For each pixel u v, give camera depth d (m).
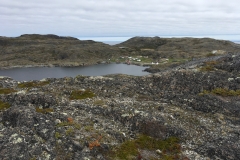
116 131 19.45
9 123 20.03
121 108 23.25
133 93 30.42
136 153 17.25
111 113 22.81
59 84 32.91
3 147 15.36
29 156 15.14
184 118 23.09
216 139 19.62
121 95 29.47
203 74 35.31
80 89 30.39
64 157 15.89
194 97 28.53
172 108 25.59
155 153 17.69
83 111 23.22
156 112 23.67
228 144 18.78
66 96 28.52
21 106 21.81
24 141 16.06
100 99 27.19
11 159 14.59
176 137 19.67
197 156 17.64
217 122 23.30
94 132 18.58
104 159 16.16
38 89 30.11
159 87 34.72
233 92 30.14
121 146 17.78
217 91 30.73
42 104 24.44
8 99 25.94
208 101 27.41
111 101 26.12
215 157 17.73
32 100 24.84
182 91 32.75
